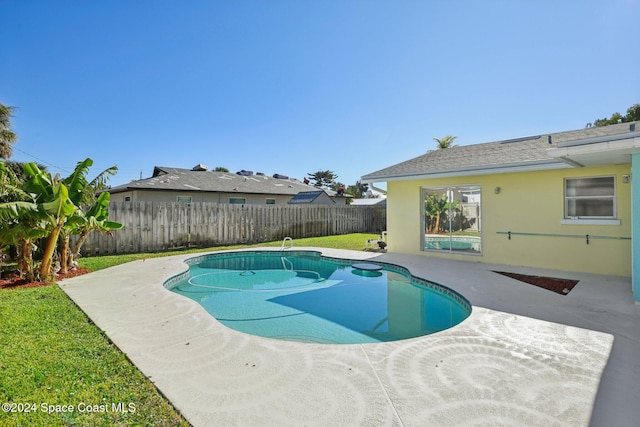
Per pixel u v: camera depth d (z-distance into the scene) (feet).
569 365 11.68
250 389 10.13
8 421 8.50
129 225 42.06
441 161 39.50
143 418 8.71
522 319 16.56
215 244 49.78
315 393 9.90
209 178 81.92
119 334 14.61
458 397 9.68
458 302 22.02
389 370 11.35
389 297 25.04
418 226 39.47
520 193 31.73
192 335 14.58
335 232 68.13
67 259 29.73
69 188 27.50
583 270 28.43
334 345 13.55
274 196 86.74
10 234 22.16
